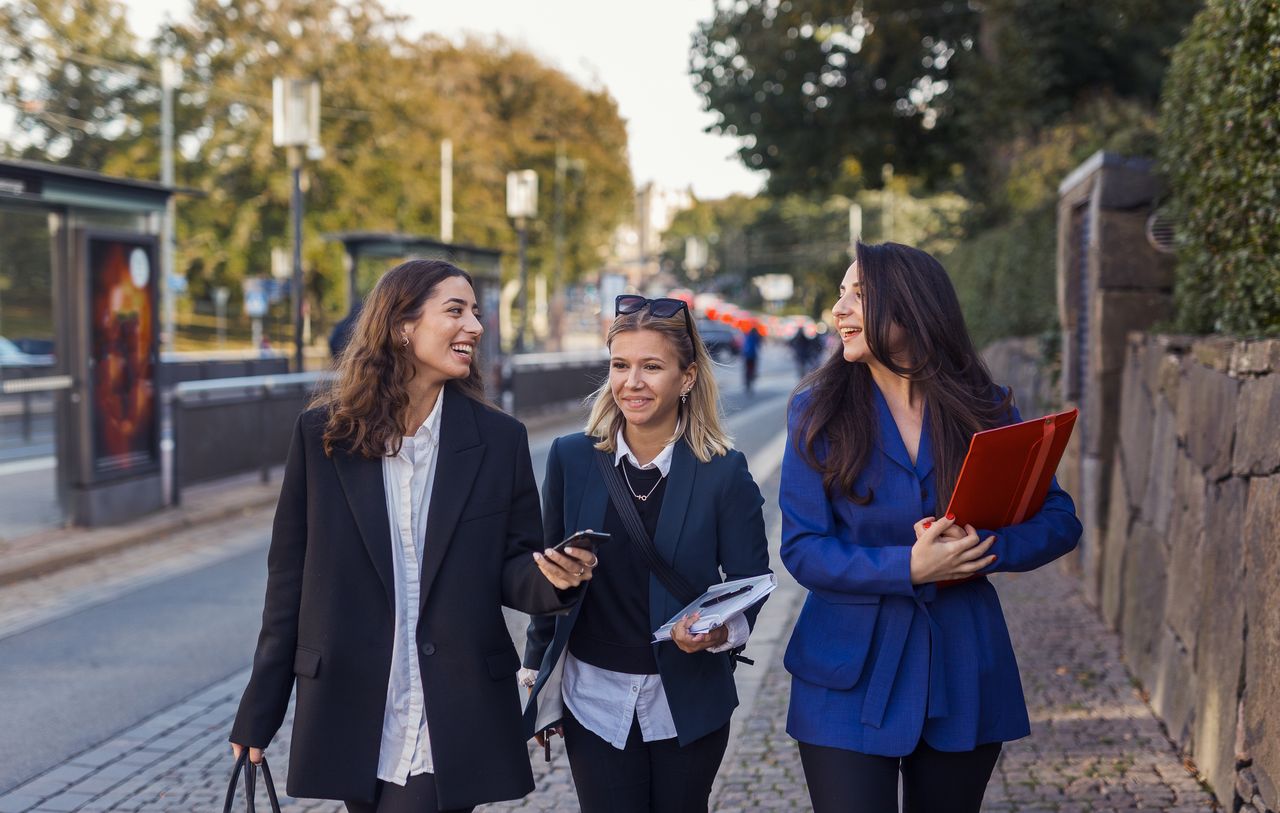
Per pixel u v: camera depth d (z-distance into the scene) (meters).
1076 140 14.30
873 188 25.20
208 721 5.42
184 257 43.88
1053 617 6.96
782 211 78.00
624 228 63.38
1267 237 4.59
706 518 2.87
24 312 10.34
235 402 12.02
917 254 2.72
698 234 111.44
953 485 2.63
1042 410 10.41
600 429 2.96
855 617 2.64
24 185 8.98
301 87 15.27
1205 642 4.29
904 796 2.80
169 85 33.16
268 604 2.69
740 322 37.09
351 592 2.63
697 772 2.92
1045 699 5.34
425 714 2.61
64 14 42.19
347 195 43.53
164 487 11.97
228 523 10.70
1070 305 8.27
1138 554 5.87
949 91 21.36
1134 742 4.72
